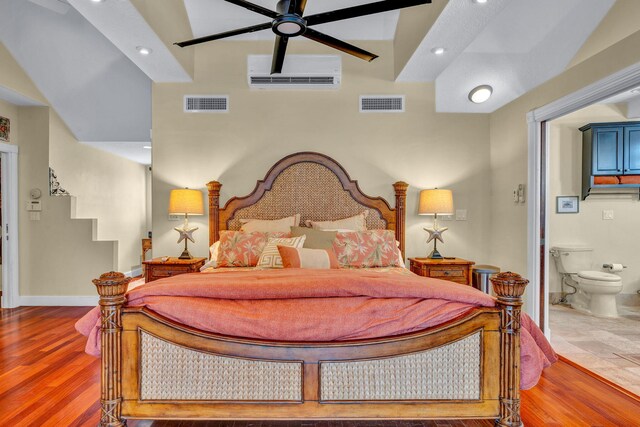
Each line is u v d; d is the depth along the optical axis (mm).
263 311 1648
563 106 2830
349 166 3885
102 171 5520
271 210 3814
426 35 2836
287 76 3705
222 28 3721
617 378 2391
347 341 1628
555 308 4184
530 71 3309
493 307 1665
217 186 3740
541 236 3184
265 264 2859
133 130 4699
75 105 4359
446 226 3930
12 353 2773
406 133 3898
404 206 3830
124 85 4219
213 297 1709
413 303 1682
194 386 1630
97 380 2322
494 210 3846
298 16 2197
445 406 1637
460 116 3920
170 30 3160
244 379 1631
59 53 3895
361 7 2127
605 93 2480
